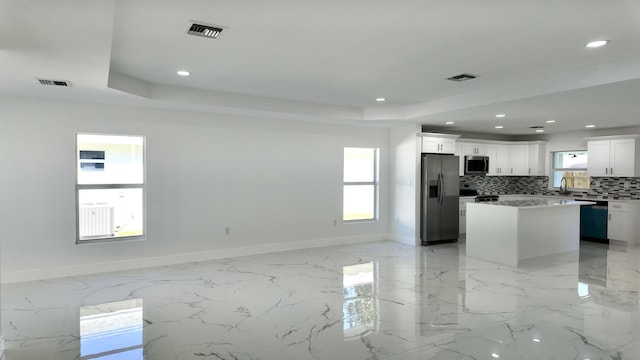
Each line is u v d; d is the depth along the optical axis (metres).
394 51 3.45
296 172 6.71
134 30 2.96
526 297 4.14
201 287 4.47
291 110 5.83
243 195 6.21
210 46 3.34
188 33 3.03
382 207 7.72
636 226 7.14
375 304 3.91
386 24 2.82
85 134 5.14
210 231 5.94
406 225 7.36
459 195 7.77
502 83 4.63
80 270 5.03
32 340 3.06
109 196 5.41
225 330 3.26
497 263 5.72
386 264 5.65
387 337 3.13
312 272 5.17
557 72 4.12
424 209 7.10
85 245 5.07
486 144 8.69
